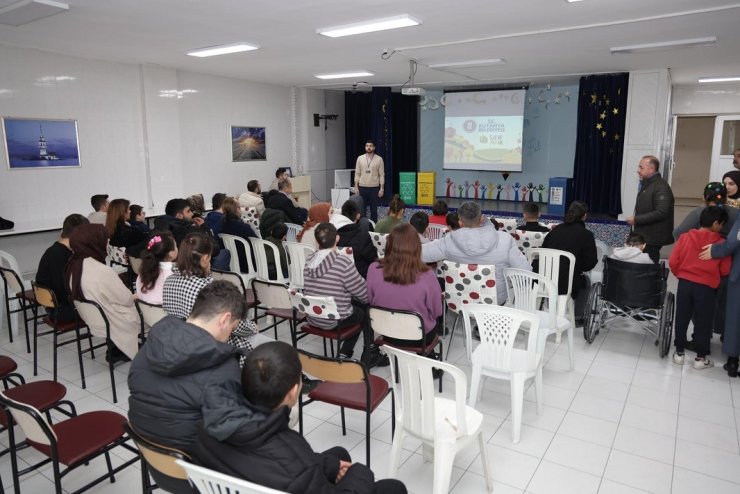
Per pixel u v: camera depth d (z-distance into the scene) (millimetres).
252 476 1430
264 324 4781
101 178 7270
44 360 4043
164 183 8023
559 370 3875
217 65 7668
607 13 4461
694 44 5816
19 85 6230
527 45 5969
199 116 8711
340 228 4309
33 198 6527
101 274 3361
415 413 2305
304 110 10930
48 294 3527
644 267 3885
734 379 3705
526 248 4879
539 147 11344
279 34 5324
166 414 1635
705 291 3734
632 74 8172
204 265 2701
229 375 1668
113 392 3389
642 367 3918
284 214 5703
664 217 4977
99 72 7070
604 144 9070
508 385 3635
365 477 1654
